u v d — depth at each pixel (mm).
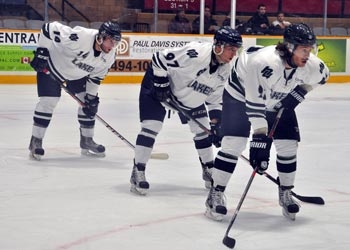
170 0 20875
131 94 15492
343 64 20078
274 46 5156
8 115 11586
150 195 6195
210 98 6043
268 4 21984
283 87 5102
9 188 6355
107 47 7324
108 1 20828
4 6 19438
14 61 16906
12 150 8391
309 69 5164
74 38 7383
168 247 4602
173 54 5730
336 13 22609
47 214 5418
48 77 7684
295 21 22016
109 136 9664
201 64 5691
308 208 5832
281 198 5508
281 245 4723
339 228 5199
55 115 11820
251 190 6473
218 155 5344
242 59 5141
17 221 5188
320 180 6984
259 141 4996
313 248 4656
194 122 6277
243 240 4828
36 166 7473
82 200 5926
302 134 10219
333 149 8930
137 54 18047
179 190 6438
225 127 5297
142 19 20500
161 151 8539
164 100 5895
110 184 6621
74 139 9375
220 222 5305
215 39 5516
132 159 8055
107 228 5039
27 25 19312
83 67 7551
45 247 4535
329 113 12945
